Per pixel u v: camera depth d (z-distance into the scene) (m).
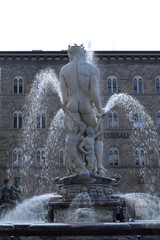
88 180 10.20
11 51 56.19
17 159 53.81
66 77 11.61
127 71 57.06
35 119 54.38
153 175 53.38
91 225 6.45
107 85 56.62
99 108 11.37
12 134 54.50
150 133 54.56
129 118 54.66
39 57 56.56
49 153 52.34
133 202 14.49
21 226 6.51
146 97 56.38
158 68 57.16
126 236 6.46
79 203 9.83
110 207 9.80
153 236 6.50
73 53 11.90
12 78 56.28
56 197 10.61
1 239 6.48
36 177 52.34
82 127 11.18
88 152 11.02
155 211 14.81
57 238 6.46
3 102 55.56
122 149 54.09
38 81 55.69
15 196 17.59
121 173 53.34
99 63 57.00
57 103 54.34
